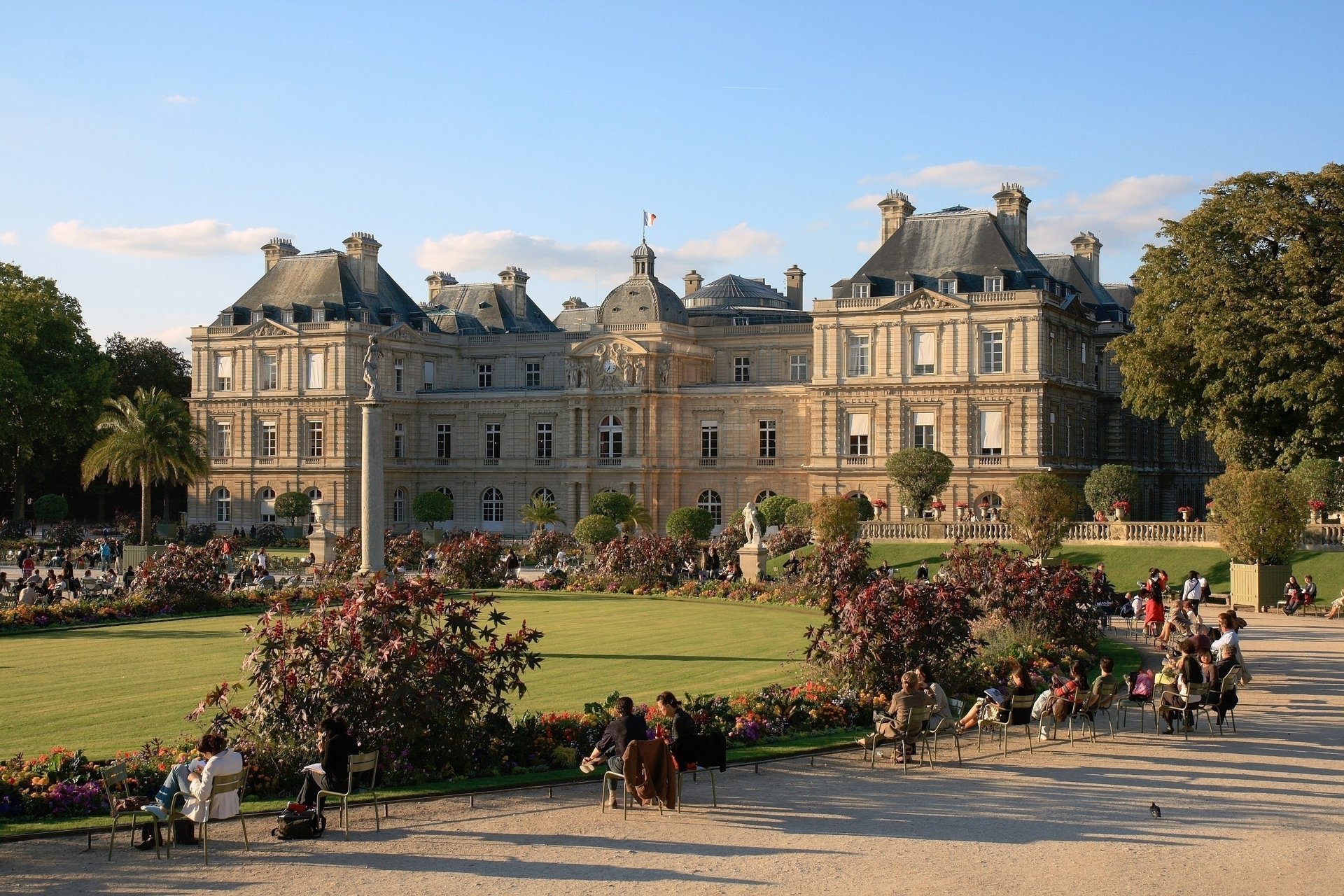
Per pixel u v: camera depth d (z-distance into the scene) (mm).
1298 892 22953
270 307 138875
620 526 115125
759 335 136250
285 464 136375
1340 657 50781
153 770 28906
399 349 139750
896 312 113375
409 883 23406
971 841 25844
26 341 126125
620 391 129625
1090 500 95812
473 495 139250
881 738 32531
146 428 102312
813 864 24422
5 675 46594
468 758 30797
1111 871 24031
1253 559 69688
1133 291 147375
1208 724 38000
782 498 105938
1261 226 79875
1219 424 82562
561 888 23062
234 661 50156
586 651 52594
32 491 147500
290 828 25922
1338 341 75875
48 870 24172
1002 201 117375
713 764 29172
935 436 112188
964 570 54844
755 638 56781
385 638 29938
